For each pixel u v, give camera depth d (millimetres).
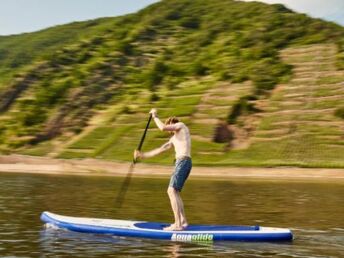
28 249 10852
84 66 117812
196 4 157500
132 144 77062
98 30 146375
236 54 113688
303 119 78938
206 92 92250
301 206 21719
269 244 11742
